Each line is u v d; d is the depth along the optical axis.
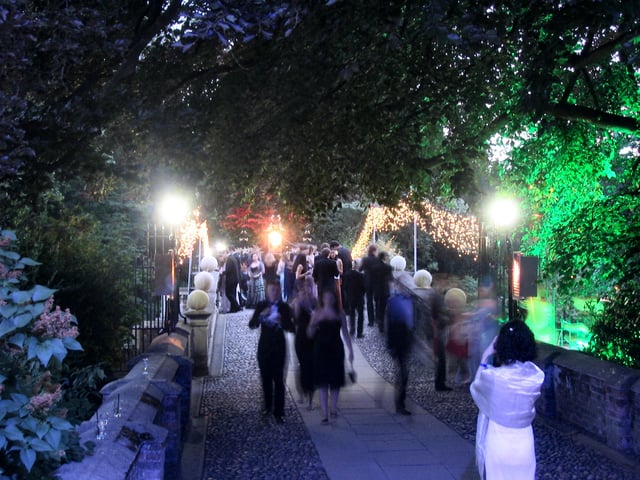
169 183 8.94
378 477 7.01
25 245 8.63
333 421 9.50
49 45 6.04
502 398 4.59
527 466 4.56
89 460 3.71
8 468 3.12
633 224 9.47
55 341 3.29
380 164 11.69
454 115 11.57
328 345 9.48
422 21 8.32
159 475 4.64
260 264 24.44
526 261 10.93
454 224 26.06
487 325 11.77
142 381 6.62
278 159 12.16
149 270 13.04
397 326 9.99
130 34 8.80
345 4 8.37
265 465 7.46
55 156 8.07
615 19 7.50
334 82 10.23
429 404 10.61
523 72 9.16
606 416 7.87
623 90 11.53
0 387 3.01
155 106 8.70
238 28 6.69
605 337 9.65
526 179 12.51
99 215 17.45
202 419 9.77
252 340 17.59
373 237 27.03
